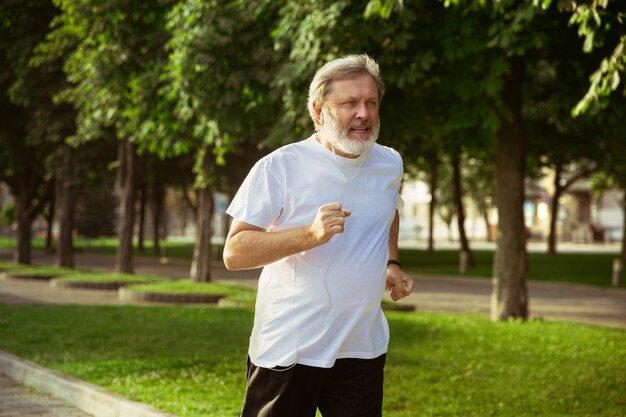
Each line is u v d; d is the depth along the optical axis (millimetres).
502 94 11750
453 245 55562
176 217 86750
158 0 14422
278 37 9953
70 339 9906
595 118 12305
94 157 24891
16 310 13258
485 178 37094
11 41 21688
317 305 2969
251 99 11852
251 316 12797
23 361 8133
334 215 2762
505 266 12141
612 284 22453
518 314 12094
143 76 13820
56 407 6750
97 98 14891
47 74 21594
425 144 13727
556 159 27281
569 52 10750
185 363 8039
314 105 3021
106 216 50875
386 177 3119
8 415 6445
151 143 14750
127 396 6402
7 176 34125
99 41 15383
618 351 9352
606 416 6145
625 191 31672
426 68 9398
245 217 2969
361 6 9234
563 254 38344
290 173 3016
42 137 23469
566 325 11492
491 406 6379
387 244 3125
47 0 20719
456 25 9383
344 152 2994
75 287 20234
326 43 9375
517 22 8469
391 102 10820
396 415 6008
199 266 19828
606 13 5766
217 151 12305
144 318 12352
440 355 8812
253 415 3082
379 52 9695
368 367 3098
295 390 3008
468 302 17688
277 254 2830
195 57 11125
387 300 16938
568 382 7426
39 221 80062
